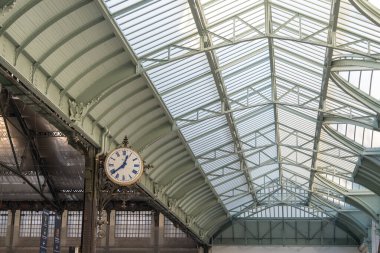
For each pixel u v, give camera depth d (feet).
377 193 133.28
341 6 76.18
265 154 146.61
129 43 76.18
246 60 98.48
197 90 99.86
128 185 80.43
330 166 145.69
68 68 71.77
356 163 124.16
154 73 86.43
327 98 104.22
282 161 153.17
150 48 80.18
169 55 81.76
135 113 94.68
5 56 59.82
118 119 90.63
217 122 116.78
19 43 61.87
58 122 76.54
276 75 107.86
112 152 81.00
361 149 118.93
